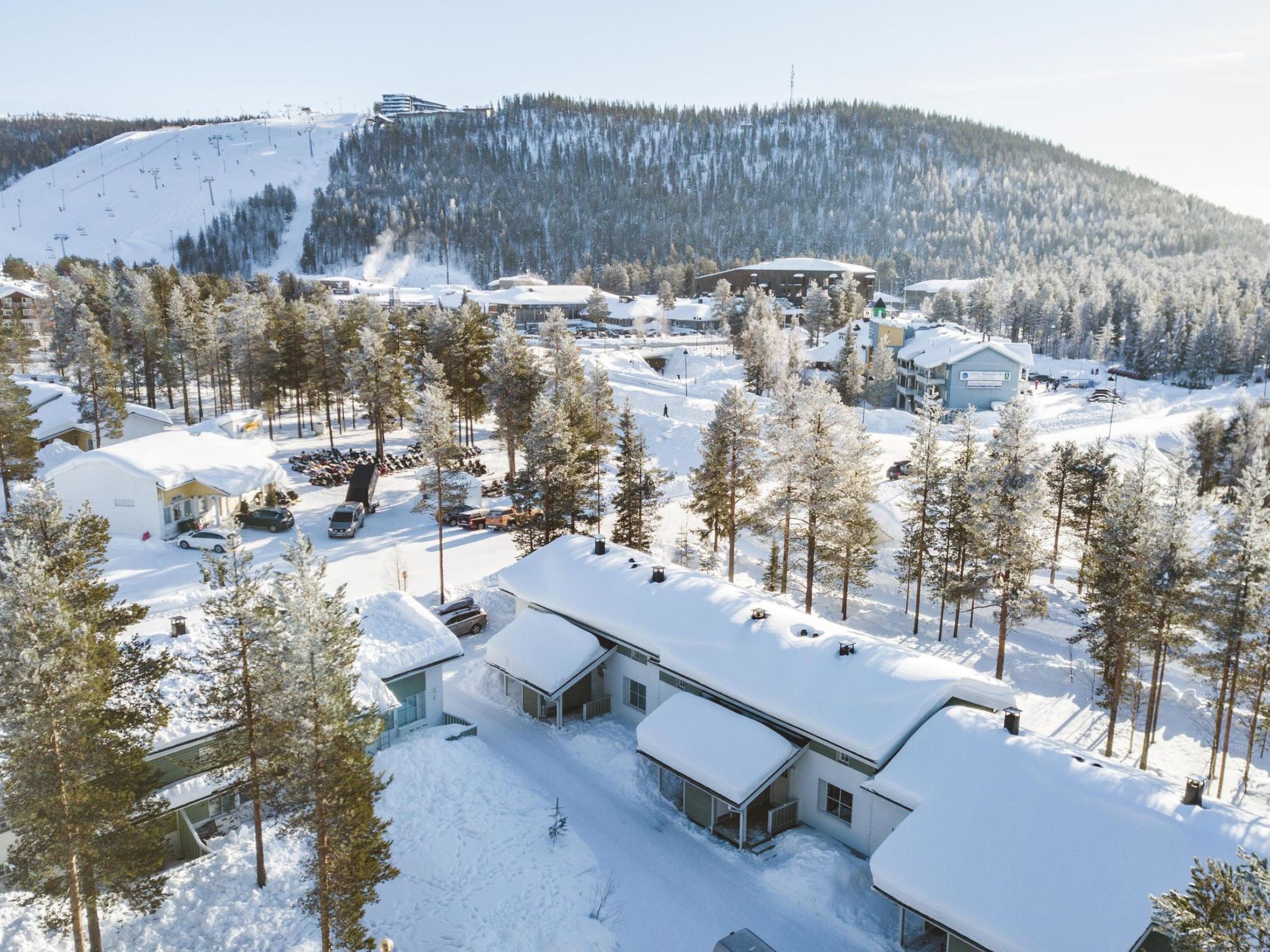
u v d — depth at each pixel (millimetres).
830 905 23234
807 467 42562
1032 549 37812
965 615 49094
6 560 21125
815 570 48281
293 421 85750
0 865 22266
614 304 177625
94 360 66125
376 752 30156
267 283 147000
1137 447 87938
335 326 79312
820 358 124438
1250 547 29609
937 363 108750
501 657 34594
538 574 38781
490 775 29203
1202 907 12969
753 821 27375
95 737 19156
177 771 24766
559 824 26297
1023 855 20250
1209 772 33469
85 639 18672
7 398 51656
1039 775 22266
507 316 65562
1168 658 37094
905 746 24703
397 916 22797
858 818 25500
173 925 21766
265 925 21906
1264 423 81250
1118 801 20969
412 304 172750
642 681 33281
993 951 18719
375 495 62781
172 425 77812
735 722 27641
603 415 68188
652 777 29672
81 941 18859
